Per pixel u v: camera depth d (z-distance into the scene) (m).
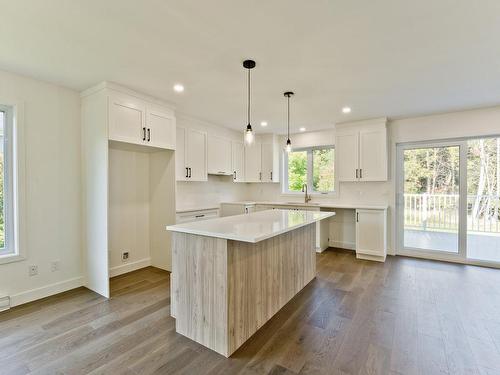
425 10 1.68
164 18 1.76
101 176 2.90
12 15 1.72
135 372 1.71
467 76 2.69
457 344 2.01
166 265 3.74
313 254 3.40
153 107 3.32
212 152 4.71
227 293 1.88
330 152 5.24
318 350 1.95
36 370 1.73
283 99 3.40
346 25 1.84
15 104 2.64
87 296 2.87
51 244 2.91
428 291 2.99
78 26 1.85
